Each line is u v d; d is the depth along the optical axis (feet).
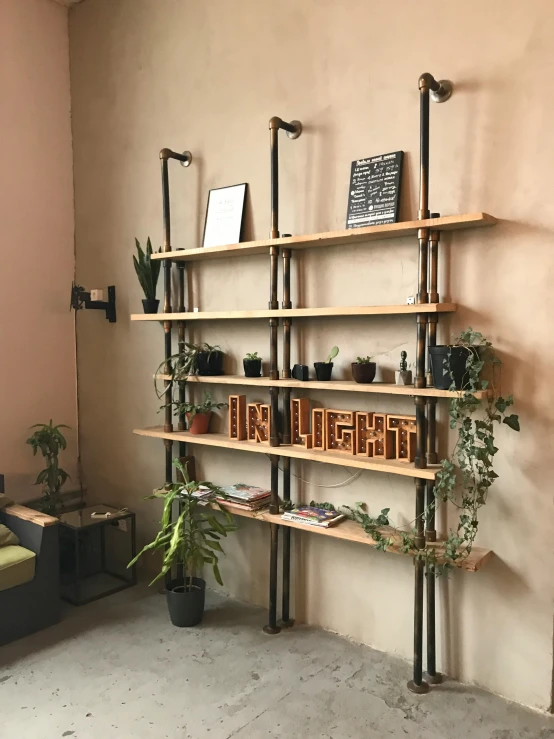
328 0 8.52
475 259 7.41
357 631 8.86
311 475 9.14
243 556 10.19
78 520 10.54
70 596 10.43
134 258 10.52
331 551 9.05
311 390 9.00
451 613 7.89
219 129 9.89
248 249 8.98
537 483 7.16
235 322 9.90
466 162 7.40
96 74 11.75
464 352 6.97
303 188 8.90
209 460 10.52
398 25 7.88
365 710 7.27
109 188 11.69
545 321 6.99
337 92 8.49
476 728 6.95
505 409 7.31
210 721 7.08
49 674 8.05
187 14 10.21
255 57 9.37
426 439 7.73
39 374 11.98
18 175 11.49
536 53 6.87
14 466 11.62
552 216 6.89
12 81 11.34
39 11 11.69
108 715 7.20
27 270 11.71
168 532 9.86
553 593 7.13
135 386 11.55
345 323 8.60
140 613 9.82
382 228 7.44
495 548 7.50
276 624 9.30
